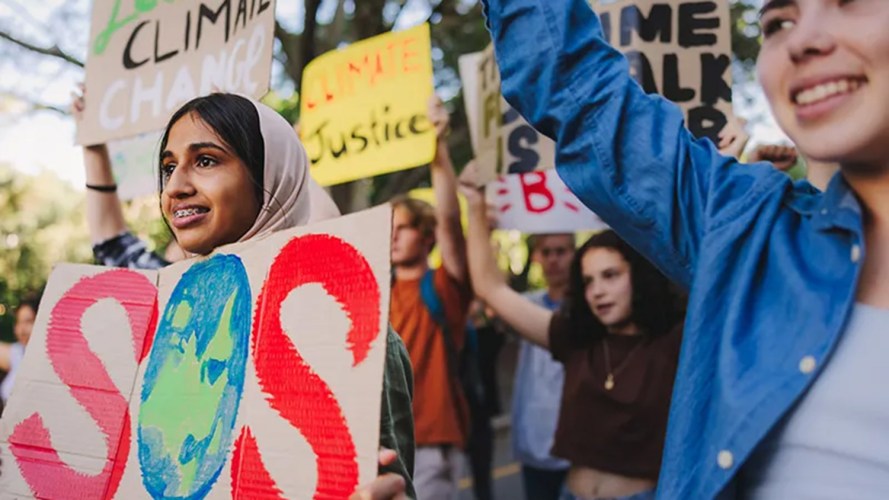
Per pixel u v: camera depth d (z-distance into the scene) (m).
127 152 3.51
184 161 1.41
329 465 1.11
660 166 1.25
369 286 1.15
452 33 8.05
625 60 1.34
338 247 1.20
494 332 4.96
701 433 1.09
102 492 1.41
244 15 2.27
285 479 1.15
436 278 3.26
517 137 2.97
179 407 1.36
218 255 1.40
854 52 0.96
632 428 2.33
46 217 17.39
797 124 1.02
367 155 3.15
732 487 1.06
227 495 1.22
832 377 0.98
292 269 1.26
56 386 1.53
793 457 1.00
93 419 1.47
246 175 1.41
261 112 1.46
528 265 12.16
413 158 3.04
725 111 2.52
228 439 1.26
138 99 2.56
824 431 0.97
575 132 1.33
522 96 1.39
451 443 3.19
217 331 1.35
